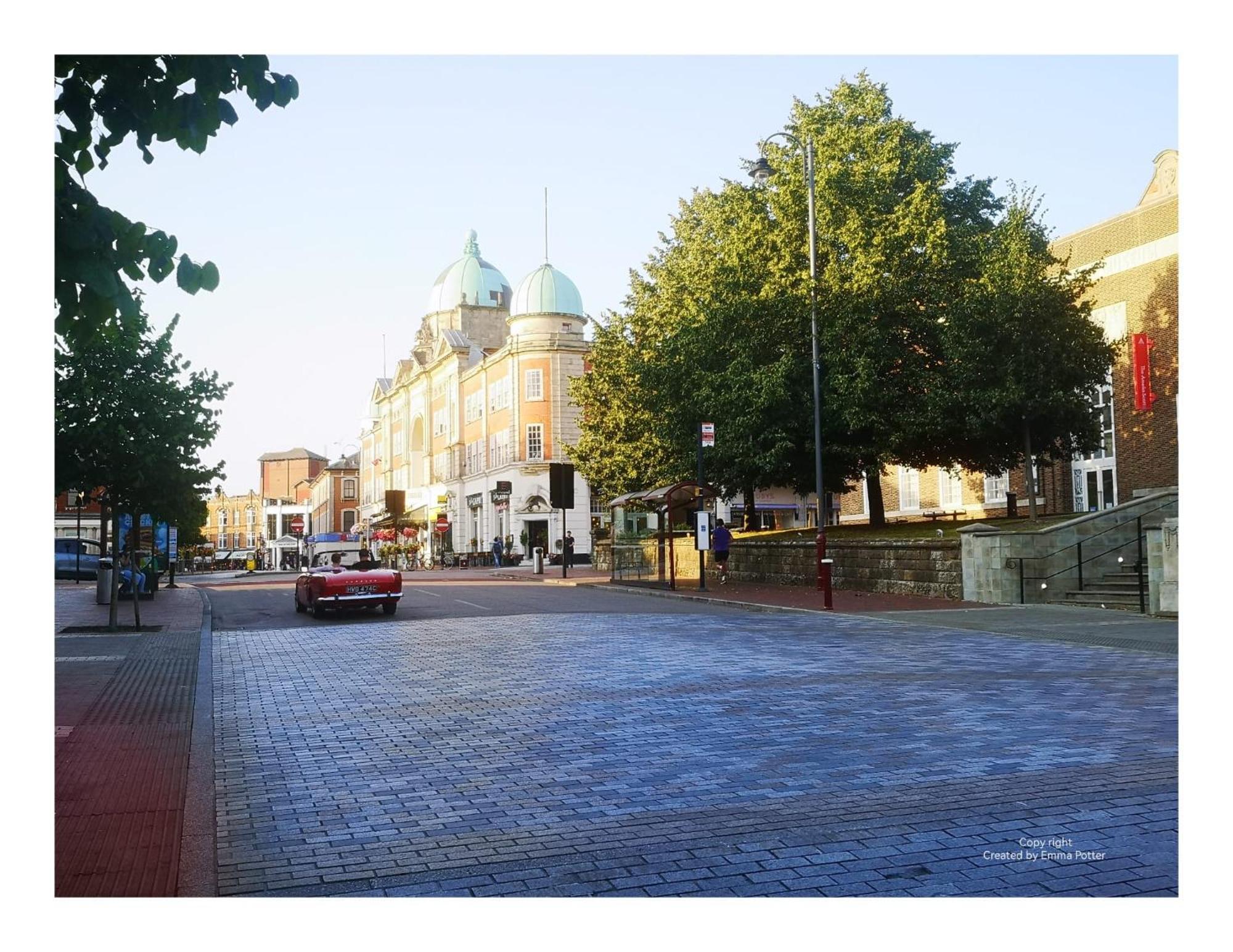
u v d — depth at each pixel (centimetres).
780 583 2944
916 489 4281
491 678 1200
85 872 516
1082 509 3338
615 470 4000
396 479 9025
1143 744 763
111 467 1664
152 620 2031
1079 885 484
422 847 559
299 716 971
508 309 8156
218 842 573
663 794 657
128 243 552
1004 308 2434
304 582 2267
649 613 2147
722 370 2897
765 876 504
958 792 644
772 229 2923
